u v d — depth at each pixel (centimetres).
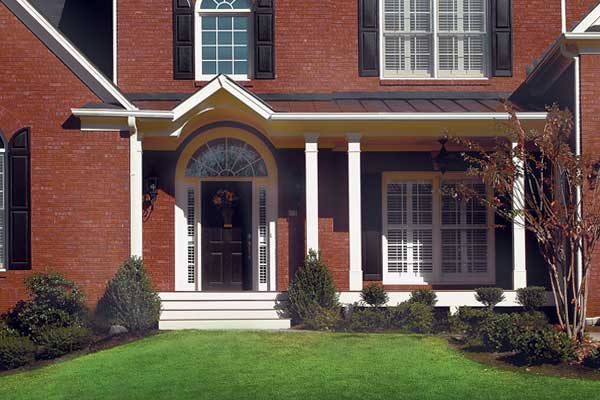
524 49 1891
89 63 1650
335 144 1836
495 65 1881
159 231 1828
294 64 1869
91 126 1645
